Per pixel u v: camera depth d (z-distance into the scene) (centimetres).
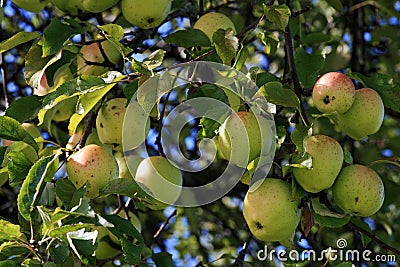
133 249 269
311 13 500
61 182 276
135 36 342
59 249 253
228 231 569
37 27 477
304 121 280
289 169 273
